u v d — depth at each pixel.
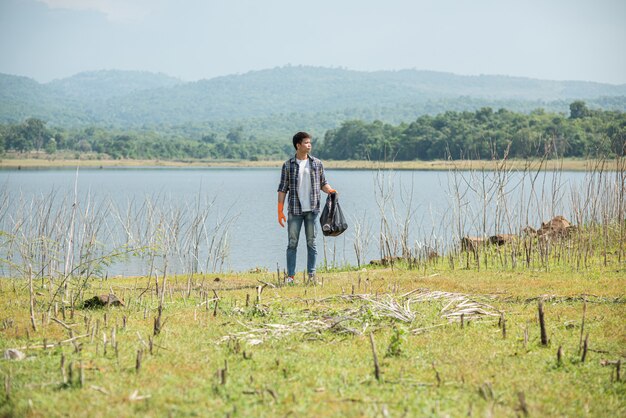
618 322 7.70
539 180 39.06
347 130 122.75
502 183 13.93
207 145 187.25
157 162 165.88
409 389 5.44
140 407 5.03
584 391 5.44
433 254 14.65
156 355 6.45
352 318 7.75
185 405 5.05
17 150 173.38
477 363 6.18
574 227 14.83
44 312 8.39
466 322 7.80
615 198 14.98
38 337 7.28
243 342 6.95
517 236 15.01
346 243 25.22
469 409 4.83
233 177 104.81
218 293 10.34
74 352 6.53
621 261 12.81
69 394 5.30
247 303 8.77
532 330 7.43
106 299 9.12
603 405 5.14
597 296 9.28
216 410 4.95
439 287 10.52
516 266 12.79
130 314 8.55
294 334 7.26
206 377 5.75
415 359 6.32
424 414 4.84
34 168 138.62
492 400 5.17
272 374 5.81
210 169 152.50
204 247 23.95
